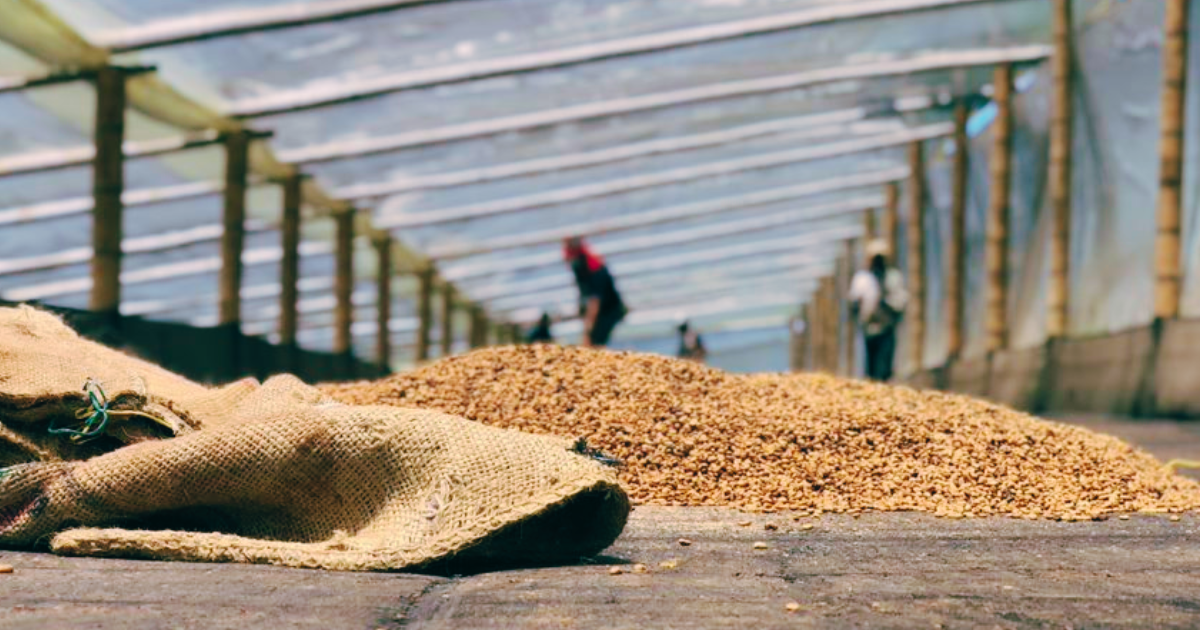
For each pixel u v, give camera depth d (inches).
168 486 128.8
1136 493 189.0
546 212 1043.9
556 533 128.1
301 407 136.8
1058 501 179.2
